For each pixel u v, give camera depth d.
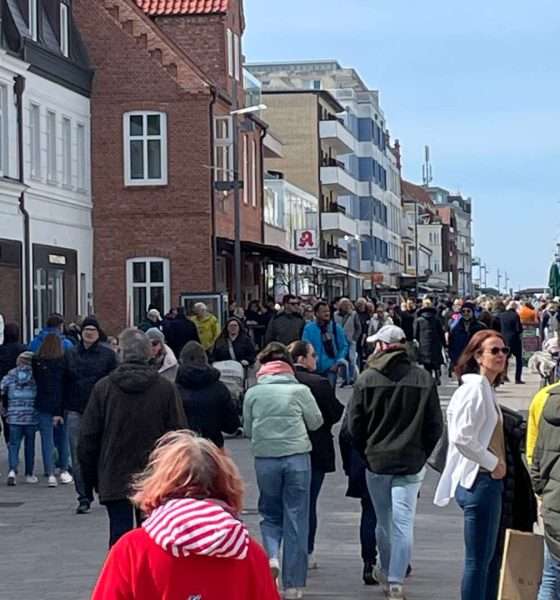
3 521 15.48
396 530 10.76
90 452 10.84
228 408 12.71
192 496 5.14
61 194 39.59
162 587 5.01
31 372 18.80
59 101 39.69
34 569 12.55
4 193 35.19
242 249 45.72
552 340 18.05
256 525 14.62
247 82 53.59
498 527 9.49
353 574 12.16
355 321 35.38
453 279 194.12
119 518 10.81
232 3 47.50
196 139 42.34
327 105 86.62
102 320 42.41
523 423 9.59
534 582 8.79
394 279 115.38
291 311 28.50
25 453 18.94
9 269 35.53
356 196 100.62
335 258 82.31
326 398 11.92
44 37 38.91
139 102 42.28
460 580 11.72
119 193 42.41
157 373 11.00
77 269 41.03
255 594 5.09
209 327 30.53
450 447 9.59
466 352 9.71
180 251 42.38
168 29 46.31
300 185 82.56
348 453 11.85
